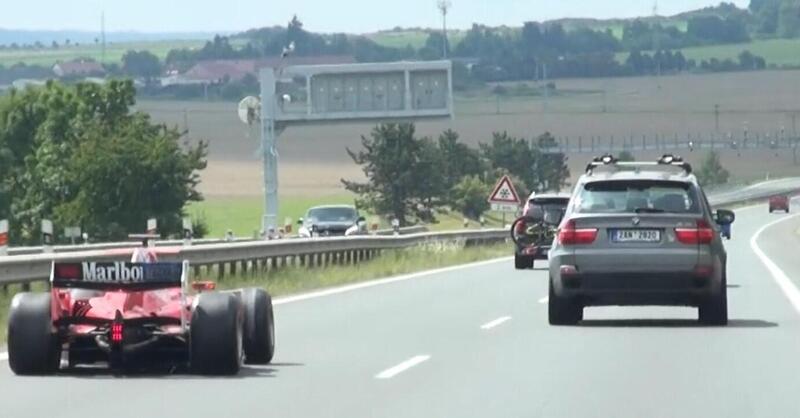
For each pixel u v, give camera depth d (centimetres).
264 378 4372
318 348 5259
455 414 3678
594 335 5728
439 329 6038
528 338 5628
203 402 3881
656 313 6856
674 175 6119
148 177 19700
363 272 10862
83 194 19800
